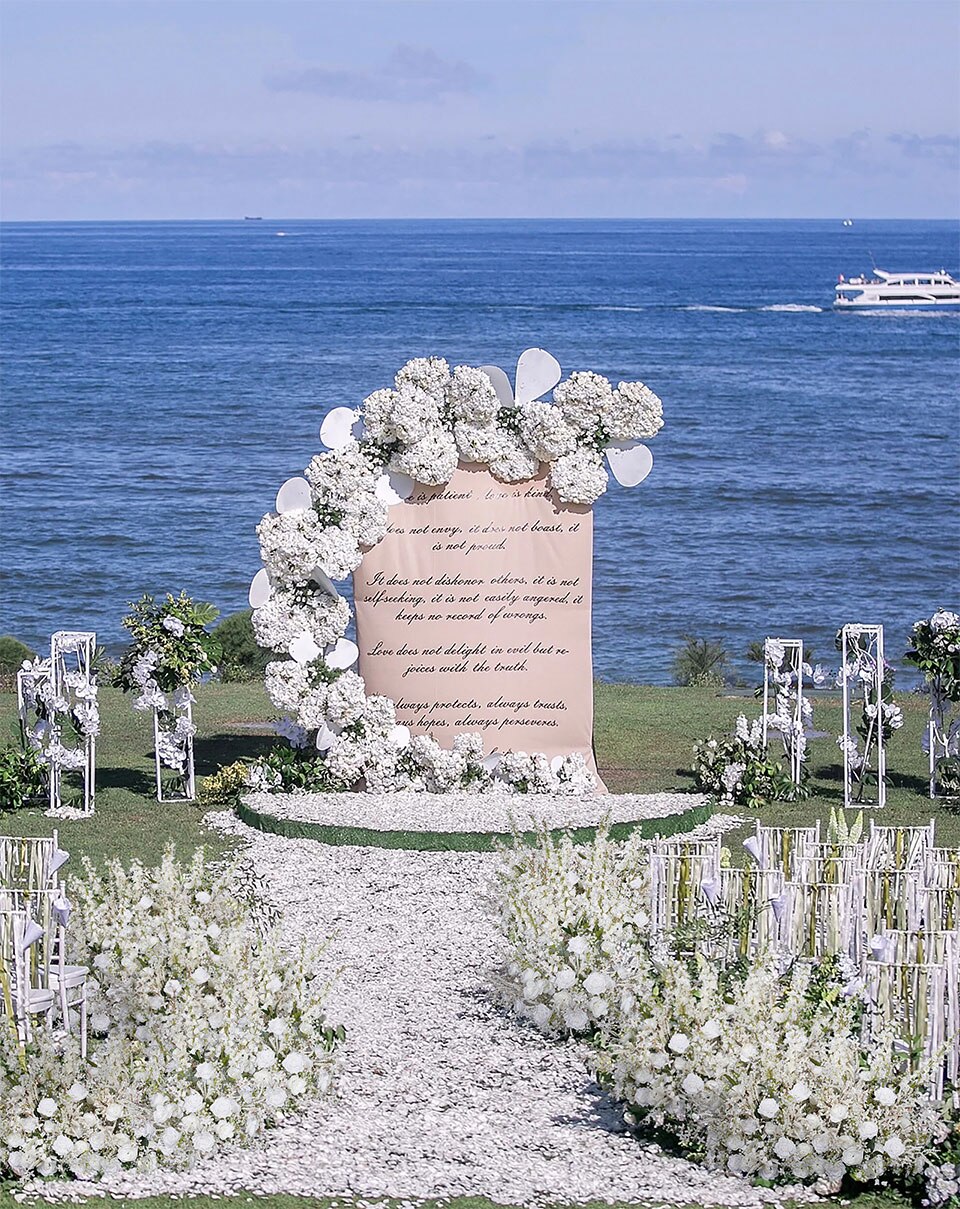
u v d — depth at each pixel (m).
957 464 60.44
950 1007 8.35
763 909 9.61
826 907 9.76
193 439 64.75
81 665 16.20
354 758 16.14
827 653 32.16
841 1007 8.30
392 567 16.27
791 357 104.38
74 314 135.00
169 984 9.08
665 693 23.97
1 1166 7.88
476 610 16.22
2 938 8.65
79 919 9.88
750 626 35.00
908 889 10.16
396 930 12.06
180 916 9.68
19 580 39.34
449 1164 8.00
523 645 16.20
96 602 37.19
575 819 14.95
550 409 15.81
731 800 16.38
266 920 10.86
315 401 77.06
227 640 25.27
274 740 19.59
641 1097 8.20
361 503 16.05
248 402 76.75
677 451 62.91
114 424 69.19
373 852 14.23
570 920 9.97
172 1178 7.85
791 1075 7.89
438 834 14.31
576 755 16.30
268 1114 8.41
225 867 13.62
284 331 117.81
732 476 56.88
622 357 101.81
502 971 10.62
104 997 9.23
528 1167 7.98
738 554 43.41
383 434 16.12
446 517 16.17
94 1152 7.88
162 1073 8.20
